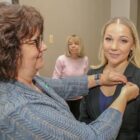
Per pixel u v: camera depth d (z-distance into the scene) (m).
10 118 0.69
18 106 0.70
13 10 0.74
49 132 0.71
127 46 1.11
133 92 1.02
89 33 4.66
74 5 4.31
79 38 3.36
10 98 0.72
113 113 0.86
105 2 4.90
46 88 0.98
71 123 0.75
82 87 1.22
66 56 3.35
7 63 0.73
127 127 1.06
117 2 4.98
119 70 1.16
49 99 0.82
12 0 2.70
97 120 0.84
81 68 3.35
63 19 4.16
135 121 1.06
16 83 0.77
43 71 3.91
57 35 4.09
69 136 0.73
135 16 5.10
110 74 1.14
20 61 0.76
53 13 3.99
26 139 0.70
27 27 0.74
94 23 4.73
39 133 0.70
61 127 0.73
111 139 0.81
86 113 1.23
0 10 0.74
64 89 1.22
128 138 1.06
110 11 5.05
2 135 0.70
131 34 1.11
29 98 0.75
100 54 1.25
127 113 1.04
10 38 0.72
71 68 3.31
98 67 1.28
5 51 0.72
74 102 2.06
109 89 1.16
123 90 1.00
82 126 0.77
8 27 0.71
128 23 1.11
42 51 0.81
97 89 1.20
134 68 1.14
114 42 1.11
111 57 1.14
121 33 1.09
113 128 0.81
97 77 1.19
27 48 0.76
